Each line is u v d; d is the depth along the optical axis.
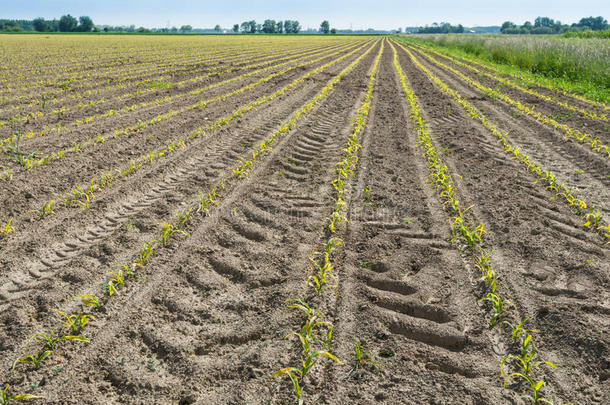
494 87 14.41
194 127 8.31
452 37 40.56
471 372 2.64
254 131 8.15
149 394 2.46
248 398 2.43
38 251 3.89
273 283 3.56
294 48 36.97
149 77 15.55
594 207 5.01
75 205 4.86
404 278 3.63
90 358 2.70
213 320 3.09
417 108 10.28
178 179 5.78
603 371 2.60
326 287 3.39
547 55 17.95
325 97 11.92
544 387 2.52
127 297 3.29
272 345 2.84
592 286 3.44
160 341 2.86
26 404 2.34
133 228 4.37
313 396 2.45
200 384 2.53
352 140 7.48
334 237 4.29
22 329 2.90
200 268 3.70
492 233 4.37
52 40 45.72
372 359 2.73
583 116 9.81
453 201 4.88
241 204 4.99
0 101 10.55
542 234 4.29
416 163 6.61
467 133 8.35
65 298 3.24
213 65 20.19
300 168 6.29
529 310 3.18
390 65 21.38
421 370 2.65
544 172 6.21
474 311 3.20
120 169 6.02
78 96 11.51
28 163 5.94
